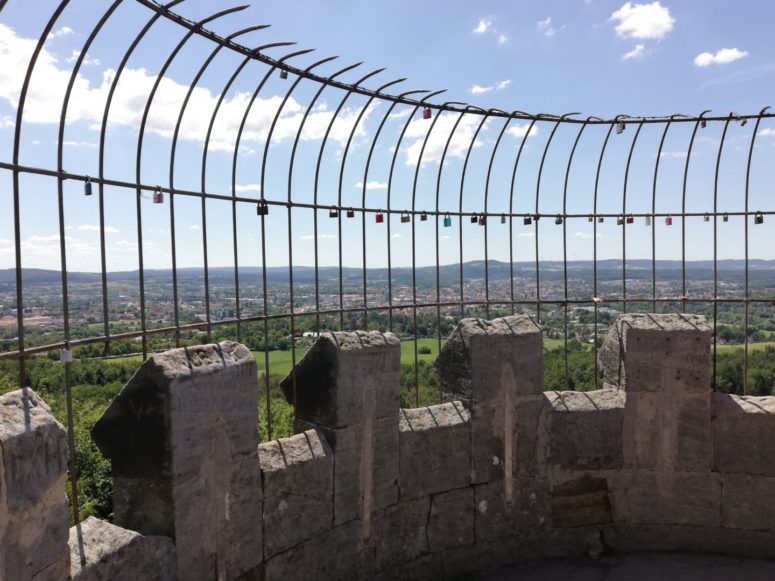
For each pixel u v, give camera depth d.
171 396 4.72
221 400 5.18
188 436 4.87
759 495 7.45
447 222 7.32
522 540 7.49
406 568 6.84
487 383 7.22
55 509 3.82
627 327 7.61
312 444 6.11
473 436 7.18
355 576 6.44
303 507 5.95
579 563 7.48
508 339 7.32
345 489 6.30
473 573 7.25
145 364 4.83
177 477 4.79
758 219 7.46
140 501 4.94
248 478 5.46
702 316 7.73
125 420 4.94
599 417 7.59
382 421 6.58
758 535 7.48
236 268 5.65
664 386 7.58
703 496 7.58
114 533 4.48
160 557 4.68
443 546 7.06
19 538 3.54
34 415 3.75
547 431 7.56
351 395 6.29
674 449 7.59
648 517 7.67
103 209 4.52
